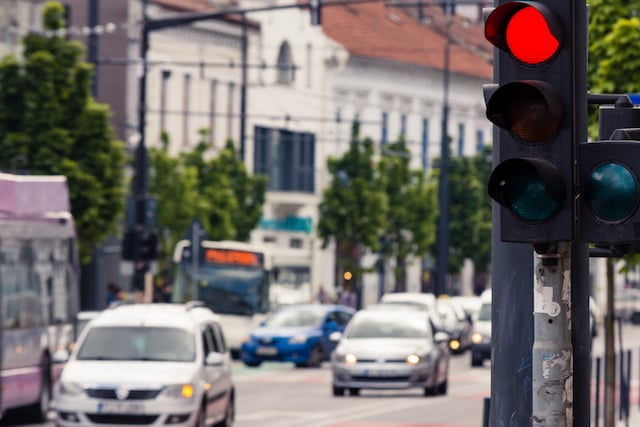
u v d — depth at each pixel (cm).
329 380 6425
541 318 1320
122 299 7344
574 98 1361
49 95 7031
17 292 4297
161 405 3556
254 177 10425
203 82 10981
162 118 10481
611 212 1284
